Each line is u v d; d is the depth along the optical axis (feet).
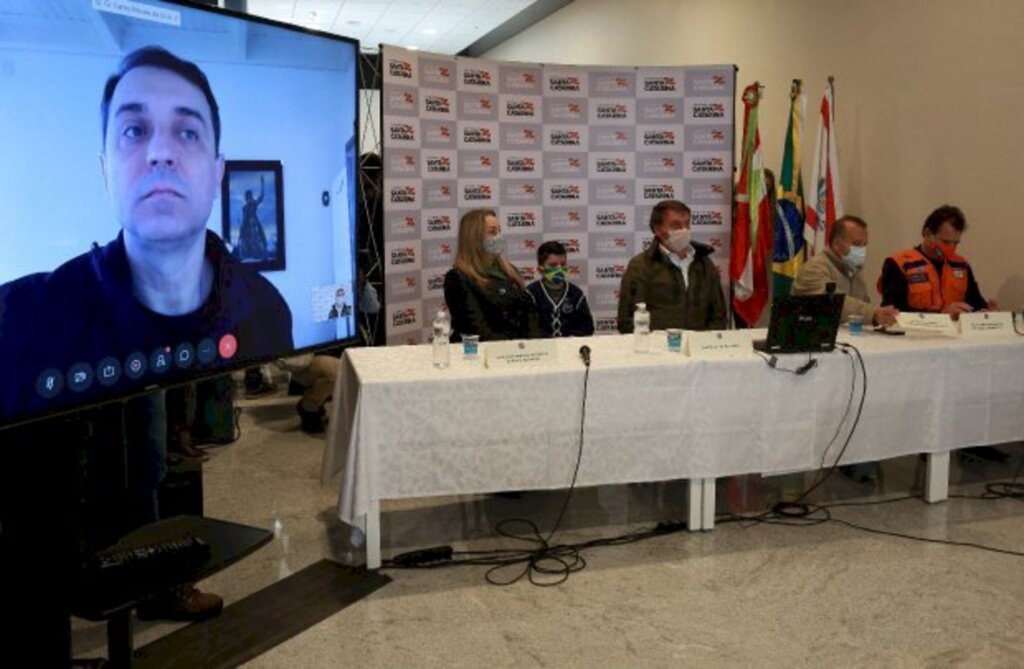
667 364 10.29
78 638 8.32
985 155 14.44
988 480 12.96
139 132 7.00
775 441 10.82
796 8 18.88
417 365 10.31
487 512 11.71
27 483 6.46
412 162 16.02
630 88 17.48
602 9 28.14
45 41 6.25
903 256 14.01
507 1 29.68
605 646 8.14
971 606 8.92
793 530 11.02
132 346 7.07
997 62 14.12
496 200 17.13
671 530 10.96
